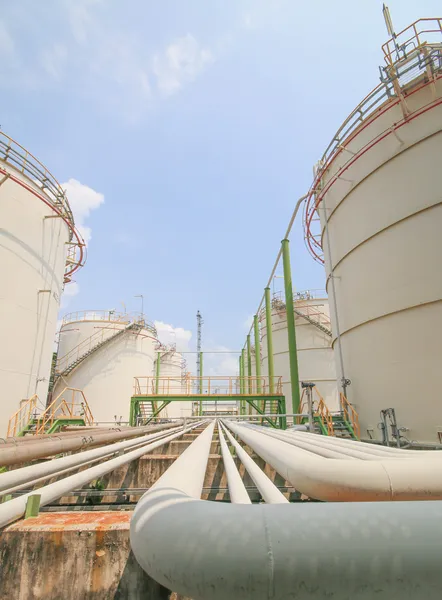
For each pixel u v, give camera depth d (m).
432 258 11.27
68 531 3.12
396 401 11.80
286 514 1.44
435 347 10.86
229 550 1.33
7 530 3.12
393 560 1.31
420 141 12.14
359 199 14.27
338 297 15.73
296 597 1.29
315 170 17.92
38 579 3.03
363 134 14.19
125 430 9.63
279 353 34.47
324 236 17.67
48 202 18.67
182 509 1.56
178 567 1.37
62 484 3.71
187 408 51.47
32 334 17.14
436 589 1.30
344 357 15.16
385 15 12.33
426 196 11.69
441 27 11.60
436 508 1.46
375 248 13.27
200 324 74.94
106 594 3.00
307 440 5.81
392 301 12.25
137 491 5.92
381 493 2.58
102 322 32.31
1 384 15.26
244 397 20.55
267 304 27.89
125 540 3.12
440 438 10.31
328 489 2.67
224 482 6.68
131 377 31.48
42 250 18.23
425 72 12.04
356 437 13.23
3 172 15.20
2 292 15.75
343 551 1.32
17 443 5.93
